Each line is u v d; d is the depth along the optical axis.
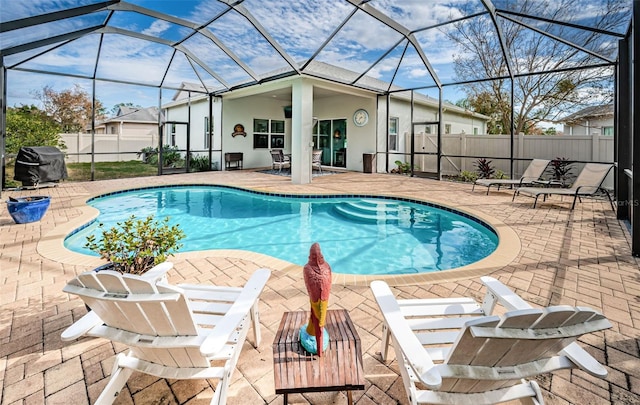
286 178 11.77
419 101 14.71
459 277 3.49
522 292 3.16
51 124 13.06
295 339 1.66
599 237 4.93
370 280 3.41
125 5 6.98
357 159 14.30
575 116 13.51
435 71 10.66
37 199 5.99
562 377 2.03
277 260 4.03
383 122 13.73
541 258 4.07
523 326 1.23
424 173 12.07
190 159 13.91
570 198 8.15
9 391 1.91
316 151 13.15
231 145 14.46
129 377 1.93
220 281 3.45
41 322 2.63
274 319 2.69
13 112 11.49
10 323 2.61
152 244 2.76
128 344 1.62
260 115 15.48
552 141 9.87
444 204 7.41
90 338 2.43
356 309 2.83
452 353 1.31
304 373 1.57
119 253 2.69
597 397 1.86
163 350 1.63
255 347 2.31
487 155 11.38
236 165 14.74
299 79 10.08
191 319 1.55
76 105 18.67
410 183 10.69
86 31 7.95
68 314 2.75
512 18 7.52
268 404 1.83
